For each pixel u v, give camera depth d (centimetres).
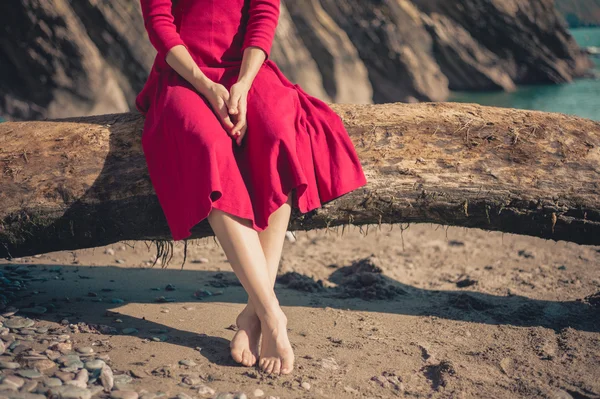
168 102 298
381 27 1688
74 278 416
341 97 1535
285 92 312
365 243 552
